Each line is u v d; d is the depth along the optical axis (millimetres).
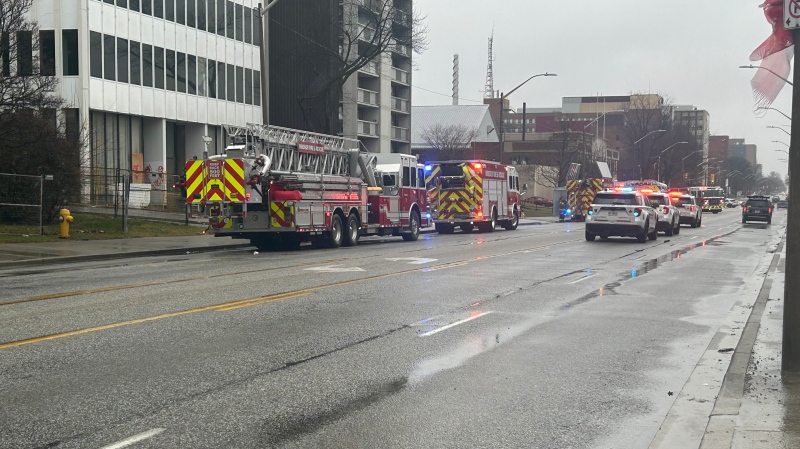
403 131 77375
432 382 7578
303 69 55312
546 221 57125
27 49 28719
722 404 6613
